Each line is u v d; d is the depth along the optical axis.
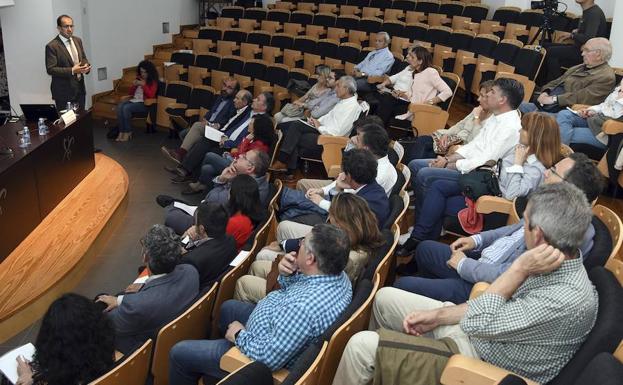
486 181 3.09
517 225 2.60
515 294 1.88
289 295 2.11
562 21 7.20
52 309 1.98
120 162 6.41
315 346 1.84
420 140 4.38
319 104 5.55
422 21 8.88
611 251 2.13
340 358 2.01
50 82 7.15
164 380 2.41
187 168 5.74
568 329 1.72
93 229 4.32
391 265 2.91
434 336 2.09
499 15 8.26
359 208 2.54
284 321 2.03
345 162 3.13
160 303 2.53
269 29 9.59
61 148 4.78
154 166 6.29
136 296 2.52
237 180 3.38
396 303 2.27
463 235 3.25
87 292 3.78
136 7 9.37
